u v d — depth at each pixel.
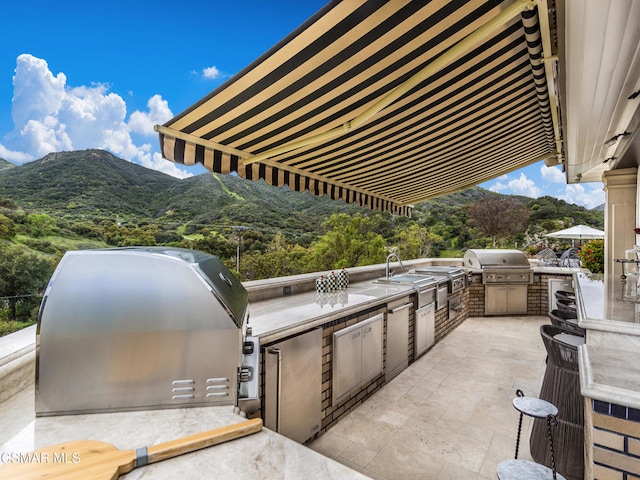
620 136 3.30
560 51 1.71
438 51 2.31
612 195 4.65
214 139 3.13
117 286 1.32
